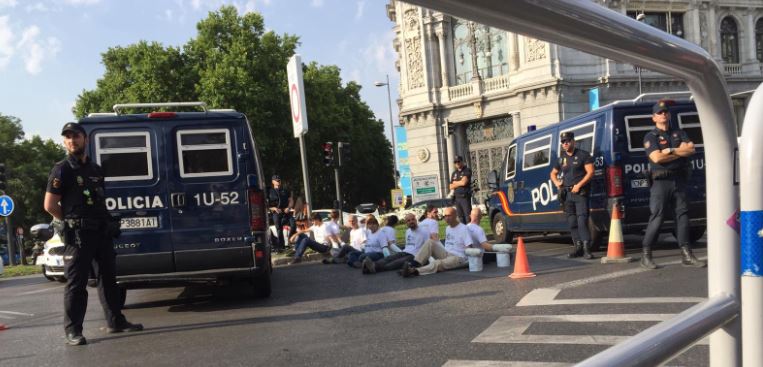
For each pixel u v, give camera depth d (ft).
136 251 23.22
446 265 29.71
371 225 35.60
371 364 13.88
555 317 17.29
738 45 117.60
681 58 3.21
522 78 106.52
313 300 24.16
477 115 112.68
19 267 59.62
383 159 185.26
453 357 13.99
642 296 19.31
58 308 27.86
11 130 173.37
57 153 181.37
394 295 23.70
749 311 3.51
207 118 24.22
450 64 117.29
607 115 31.24
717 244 3.70
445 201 90.94
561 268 27.30
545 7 2.36
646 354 2.85
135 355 16.38
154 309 24.73
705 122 3.68
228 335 18.26
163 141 23.91
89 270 18.75
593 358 2.74
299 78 45.60
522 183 39.75
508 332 15.94
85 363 15.87
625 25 2.79
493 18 2.31
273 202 27.30
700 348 13.47
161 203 23.52
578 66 104.42
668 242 34.91
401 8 119.96
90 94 117.60
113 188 23.39
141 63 111.86
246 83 110.11
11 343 19.35
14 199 161.89
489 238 51.60
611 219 28.27
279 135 116.16
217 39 117.60
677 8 111.34
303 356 15.03
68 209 18.49
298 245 42.50
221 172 24.04
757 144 3.46
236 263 23.71
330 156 60.85
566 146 30.55
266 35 117.60
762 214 3.45
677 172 24.32
